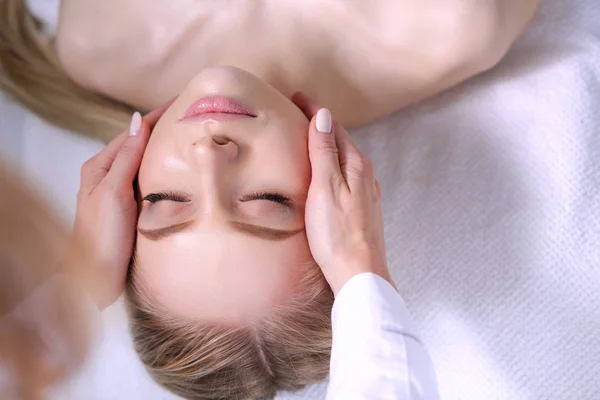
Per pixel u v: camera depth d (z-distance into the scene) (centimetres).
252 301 76
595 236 103
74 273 58
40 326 53
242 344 80
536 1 103
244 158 77
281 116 80
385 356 69
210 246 74
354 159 81
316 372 87
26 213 52
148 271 79
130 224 81
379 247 80
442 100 109
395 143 109
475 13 90
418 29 91
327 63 97
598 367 101
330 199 77
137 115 84
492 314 103
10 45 112
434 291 104
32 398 53
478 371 103
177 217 76
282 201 78
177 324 80
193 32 94
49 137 110
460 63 95
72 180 109
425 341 104
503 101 107
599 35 109
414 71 97
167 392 100
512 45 109
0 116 111
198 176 75
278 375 85
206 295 75
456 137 108
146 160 81
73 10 98
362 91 100
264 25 94
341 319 73
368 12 90
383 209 106
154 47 96
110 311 93
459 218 105
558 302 103
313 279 80
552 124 105
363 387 67
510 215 105
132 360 97
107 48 97
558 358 102
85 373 84
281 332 80
